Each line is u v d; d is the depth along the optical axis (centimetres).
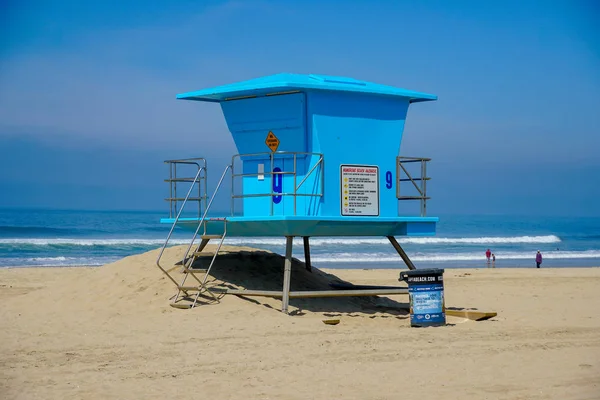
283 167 1497
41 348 1176
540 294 2092
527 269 3759
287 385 950
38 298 1606
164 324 1338
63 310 1503
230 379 979
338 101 1484
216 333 1271
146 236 6762
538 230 10756
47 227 7544
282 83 1417
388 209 1544
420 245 6788
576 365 1059
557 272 3447
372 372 1019
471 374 1008
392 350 1159
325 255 5347
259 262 1742
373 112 1530
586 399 884
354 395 903
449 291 2186
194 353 1130
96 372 1018
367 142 1520
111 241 5678
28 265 4131
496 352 1148
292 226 1422
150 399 885
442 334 1302
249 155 1506
